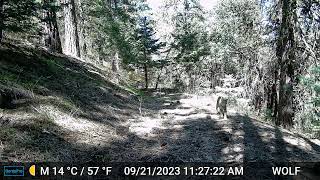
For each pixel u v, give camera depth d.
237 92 15.91
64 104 7.23
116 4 25.48
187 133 7.33
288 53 10.90
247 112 12.53
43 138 5.36
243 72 17.81
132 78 30.23
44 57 10.61
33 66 8.93
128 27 23.94
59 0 15.39
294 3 10.59
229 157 5.76
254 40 15.26
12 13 6.89
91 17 26.33
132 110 10.47
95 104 9.18
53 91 7.97
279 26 11.64
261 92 15.49
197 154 5.89
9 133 5.04
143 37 24.31
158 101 14.81
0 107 5.73
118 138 6.64
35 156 4.77
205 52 25.41
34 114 6.00
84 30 27.73
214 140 6.75
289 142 7.11
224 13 19.30
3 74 6.97
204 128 7.80
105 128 7.17
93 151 5.56
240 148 6.24
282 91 11.04
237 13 17.61
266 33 13.01
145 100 14.60
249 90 16.06
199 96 17.06
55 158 4.91
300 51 11.06
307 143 7.38
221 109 9.20
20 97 6.44
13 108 5.95
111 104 10.09
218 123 8.36
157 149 6.13
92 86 11.23
